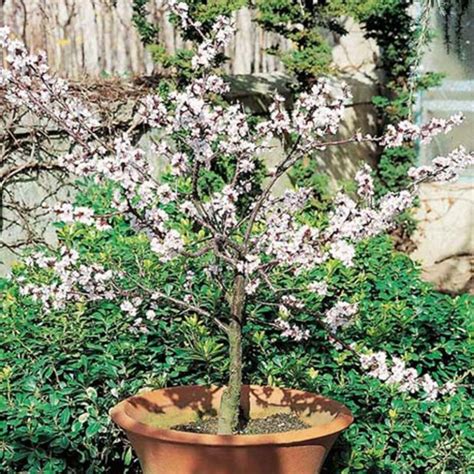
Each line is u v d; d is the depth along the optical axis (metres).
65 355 4.02
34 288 3.44
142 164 3.13
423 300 4.61
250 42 7.60
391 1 7.07
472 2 7.99
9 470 3.63
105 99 6.01
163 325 4.13
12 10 6.04
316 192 7.11
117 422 3.24
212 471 3.06
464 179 8.00
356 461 3.83
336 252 3.05
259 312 4.29
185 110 3.13
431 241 7.90
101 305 4.29
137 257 4.64
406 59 7.59
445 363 4.46
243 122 3.35
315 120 3.21
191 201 3.35
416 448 3.93
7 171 5.35
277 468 3.09
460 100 8.11
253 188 6.38
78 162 3.21
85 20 6.48
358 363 4.18
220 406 3.38
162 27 6.94
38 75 3.29
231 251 3.62
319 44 7.06
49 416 3.73
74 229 5.18
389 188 7.78
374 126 8.34
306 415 3.49
